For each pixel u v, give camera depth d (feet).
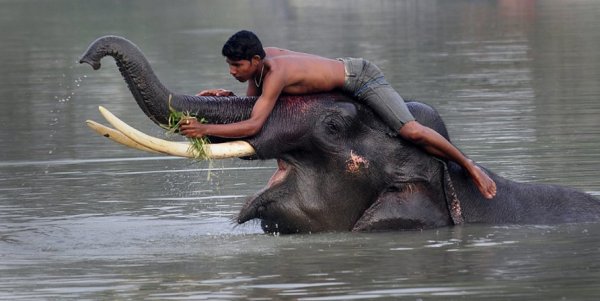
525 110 76.33
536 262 41.93
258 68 45.96
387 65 103.60
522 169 58.03
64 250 45.65
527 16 150.41
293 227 47.39
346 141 47.03
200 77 100.53
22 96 94.38
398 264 42.11
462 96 83.87
